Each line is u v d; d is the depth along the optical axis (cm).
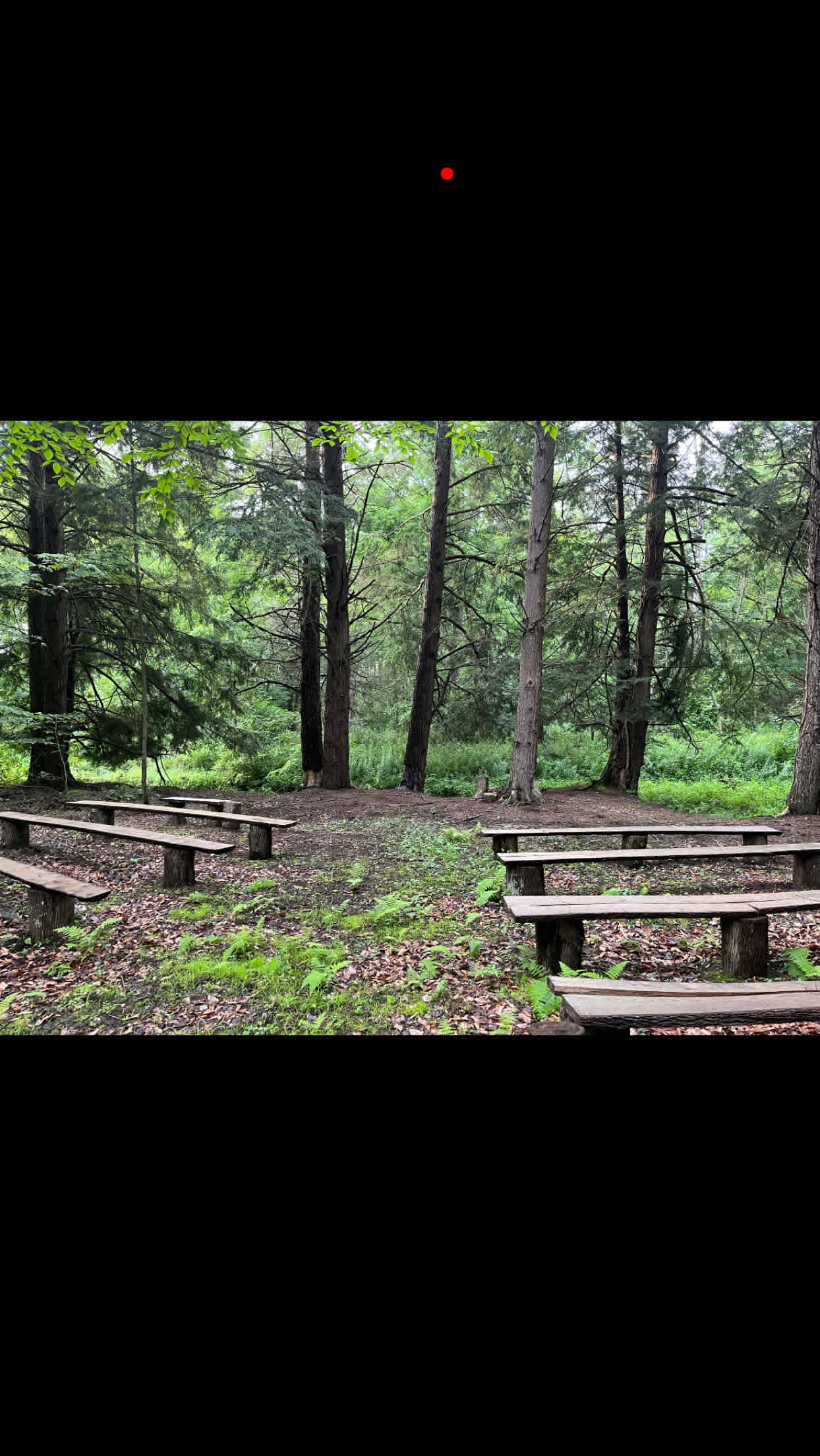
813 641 820
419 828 807
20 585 852
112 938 421
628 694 1129
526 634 953
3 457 552
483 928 424
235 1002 327
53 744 1069
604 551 1146
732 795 1084
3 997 337
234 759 1394
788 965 349
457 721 1362
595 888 535
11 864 456
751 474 984
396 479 1509
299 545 954
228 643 1148
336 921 448
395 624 1348
